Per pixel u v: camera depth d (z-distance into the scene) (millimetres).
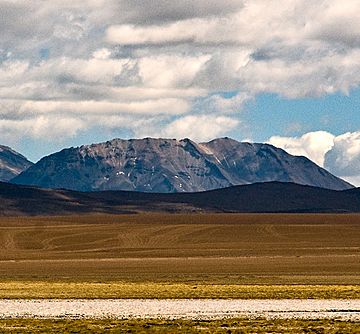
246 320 142750
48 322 140250
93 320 143625
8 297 183500
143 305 167250
